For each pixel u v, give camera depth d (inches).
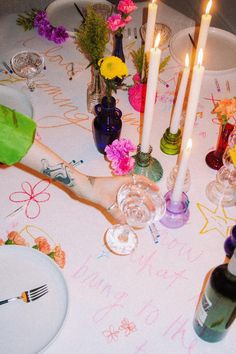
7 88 48.7
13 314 32.0
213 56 54.7
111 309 32.3
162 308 32.4
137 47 55.7
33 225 37.5
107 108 39.5
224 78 52.0
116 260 35.2
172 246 36.2
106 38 42.1
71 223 37.7
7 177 41.1
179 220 37.0
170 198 36.8
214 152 42.7
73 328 31.2
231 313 26.8
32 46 55.8
